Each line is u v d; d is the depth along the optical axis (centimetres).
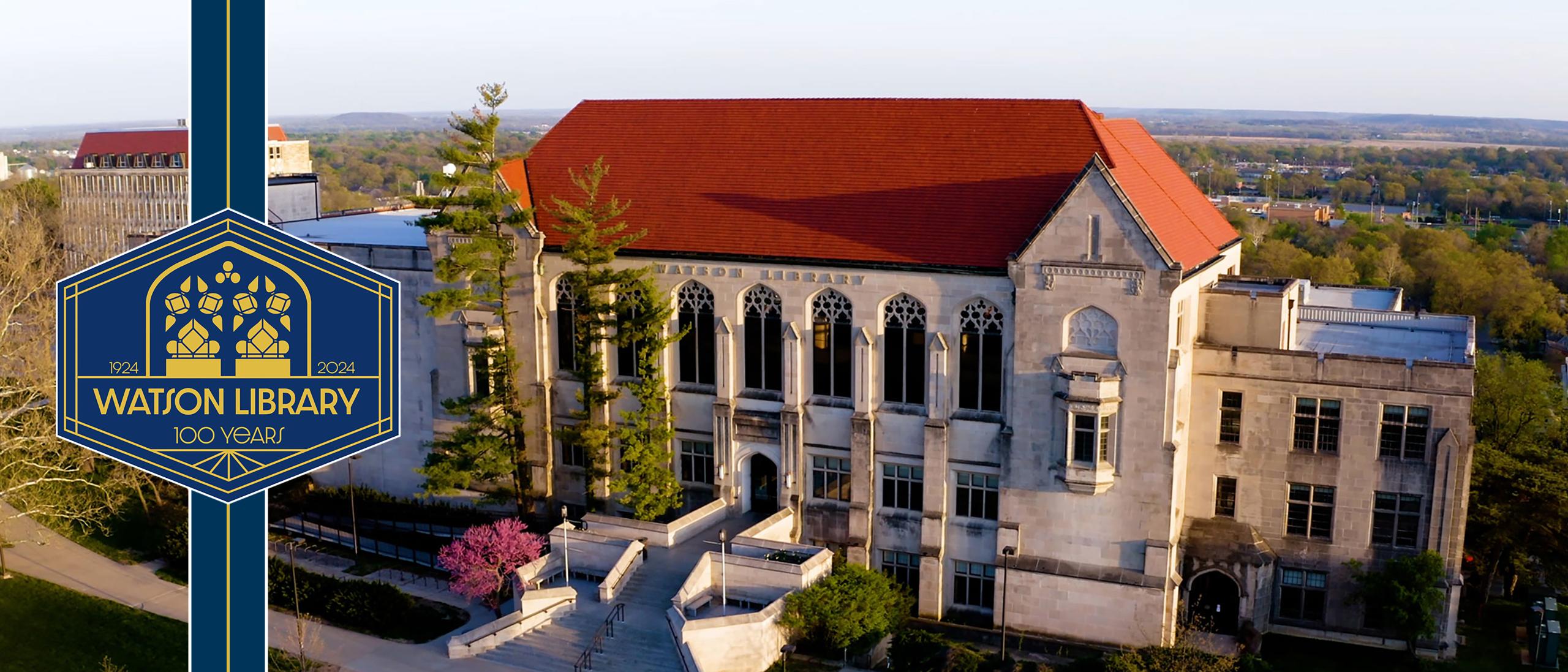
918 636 6044
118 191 19150
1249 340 6681
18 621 6281
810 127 7162
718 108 7488
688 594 5919
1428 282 17025
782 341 6762
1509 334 15312
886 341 6569
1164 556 6062
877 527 6725
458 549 6431
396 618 6272
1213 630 6531
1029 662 5888
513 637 5875
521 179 7475
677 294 7044
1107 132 6838
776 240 6706
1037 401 6184
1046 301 6056
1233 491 6644
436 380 7825
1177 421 6266
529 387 7388
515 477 7262
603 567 6450
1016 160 6544
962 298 6294
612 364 7294
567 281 7262
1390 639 6456
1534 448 7181
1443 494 6206
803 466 6831
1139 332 5912
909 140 6869
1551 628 6166
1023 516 6331
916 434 6550
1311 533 6531
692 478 7288
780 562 6000
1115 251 5872
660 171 7306
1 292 8188
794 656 5859
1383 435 6322
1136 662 5450
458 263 6744
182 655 5991
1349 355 6291
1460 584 6275
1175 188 7544
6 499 7356
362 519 8019
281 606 6462
